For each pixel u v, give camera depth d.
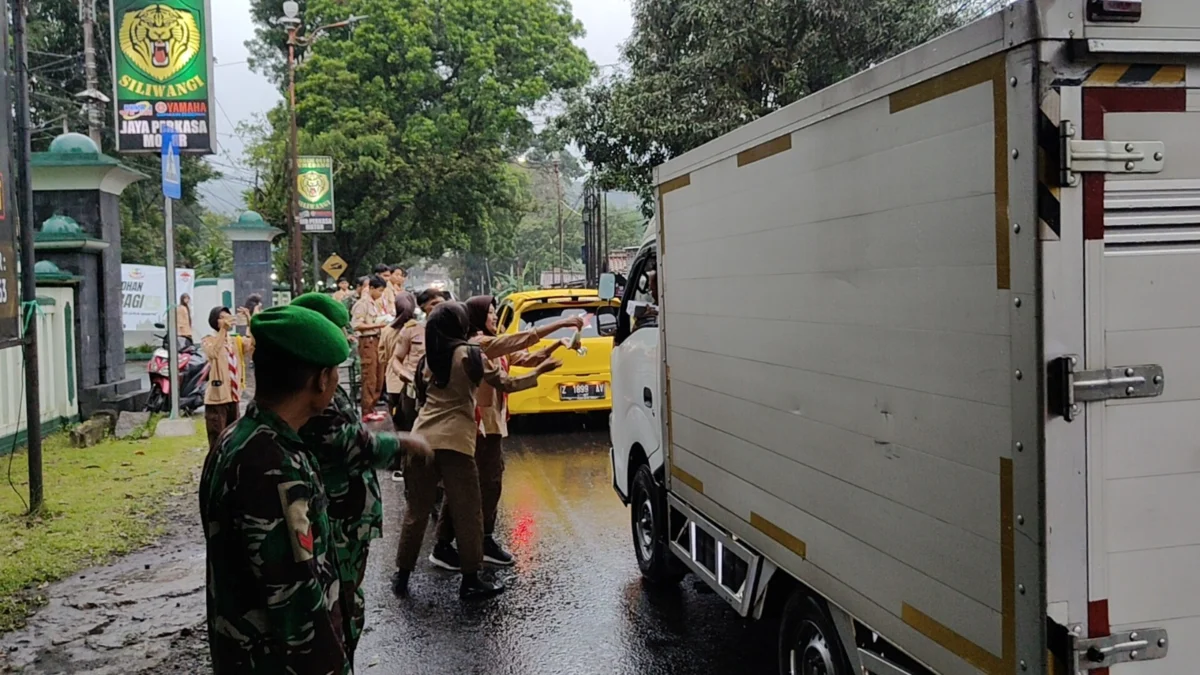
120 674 4.57
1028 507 2.20
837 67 12.52
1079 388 2.15
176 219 37.44
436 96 30.50
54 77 29.22
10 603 5.48
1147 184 2.19
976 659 2.45
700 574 4.69
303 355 2.39
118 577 6.00
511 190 32.34
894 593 2.85
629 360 6.04
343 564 3.14
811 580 3.43
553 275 42.91
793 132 3.41
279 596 2.22
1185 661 2.28
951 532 2.53
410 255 34.59
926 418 2.62
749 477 3.98
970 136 2.37
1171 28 2.16
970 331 2.40
